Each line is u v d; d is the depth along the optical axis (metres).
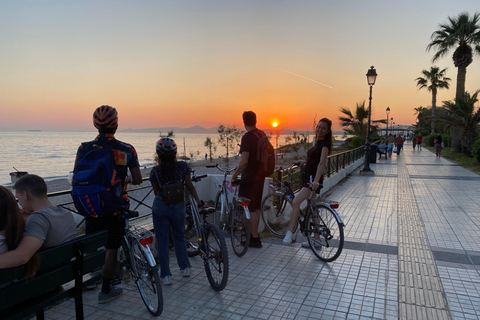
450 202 7.91
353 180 11.99
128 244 3.34
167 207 3.60
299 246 4.89
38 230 2.25
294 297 3.39
